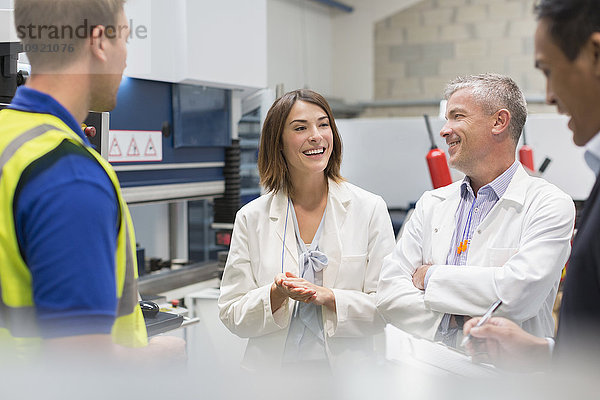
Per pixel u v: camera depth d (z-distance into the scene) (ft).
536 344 3.38
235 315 4.78
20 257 2.19
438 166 6.68
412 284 4.61
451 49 19.56
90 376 1.94
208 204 8.70
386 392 1.90
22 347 2.14
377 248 4.97
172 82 7.06
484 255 4.44
